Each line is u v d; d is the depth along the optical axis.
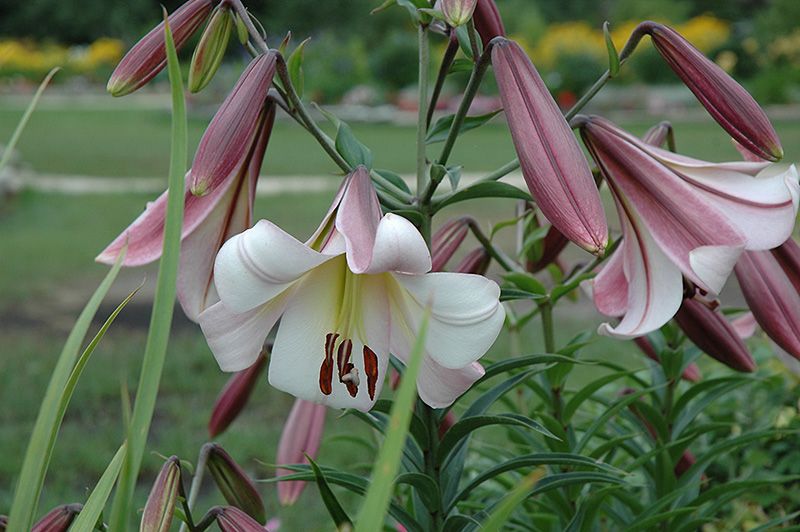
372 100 10.33
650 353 1.07
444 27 0.91
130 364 2.60
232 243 0.69
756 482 0.98
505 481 1.12
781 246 0.87
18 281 3.54
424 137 0.86
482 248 1.00
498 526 0.51
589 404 1.44
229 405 1.04
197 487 0.86
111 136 9.05
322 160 7.12
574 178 0.73
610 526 1.22
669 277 0.80
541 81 0.76
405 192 0.86
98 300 0.63
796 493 1.23
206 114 9.93
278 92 0.83
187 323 3.00
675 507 1.04
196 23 0.83
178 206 0.60
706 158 5.79
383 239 0.67
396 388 0.98
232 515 0.79
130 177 6.45
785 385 1.28
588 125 0.82
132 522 1.68
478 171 6.10
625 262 0.82
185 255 0.82
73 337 0.62
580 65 9.89
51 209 5.16
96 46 15.26
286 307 0.75
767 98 9.72
